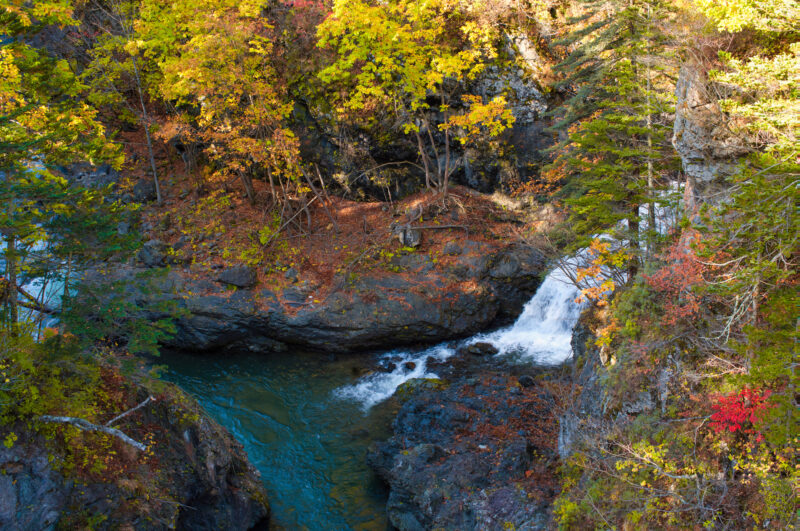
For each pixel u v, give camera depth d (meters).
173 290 24.19
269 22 28.86
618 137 17.16
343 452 18.33
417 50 24.69
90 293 13.23
